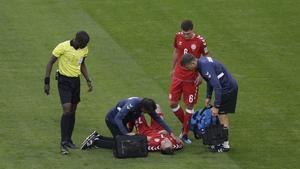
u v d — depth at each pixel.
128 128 49.16
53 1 76.75
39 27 70.31
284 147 49.25
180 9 74.88
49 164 45.69
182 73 49.50
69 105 47.31
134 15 73.50
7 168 45.03
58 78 47.88
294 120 53.56
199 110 50.94
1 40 67.19
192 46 51.03
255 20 72.75
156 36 69.06
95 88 58.41
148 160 46.38
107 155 47.19
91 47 66.44
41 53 64.81
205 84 59.84
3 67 61.88
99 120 53.00
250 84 59.72
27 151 47.62
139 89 58.56
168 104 56.06
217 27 71.19
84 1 76.88
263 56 65.25
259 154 48.03
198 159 46.84
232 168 45.72
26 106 54.94
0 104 55.09
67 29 70.06
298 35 69.69
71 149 48.00
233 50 66.44
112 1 76.81
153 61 63.97
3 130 50.75
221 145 48.09
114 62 63.62
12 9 74.38
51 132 50.69
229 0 77.19
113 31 70.06
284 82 60.12
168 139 47.59
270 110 55.19
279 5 76.19
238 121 53.31
